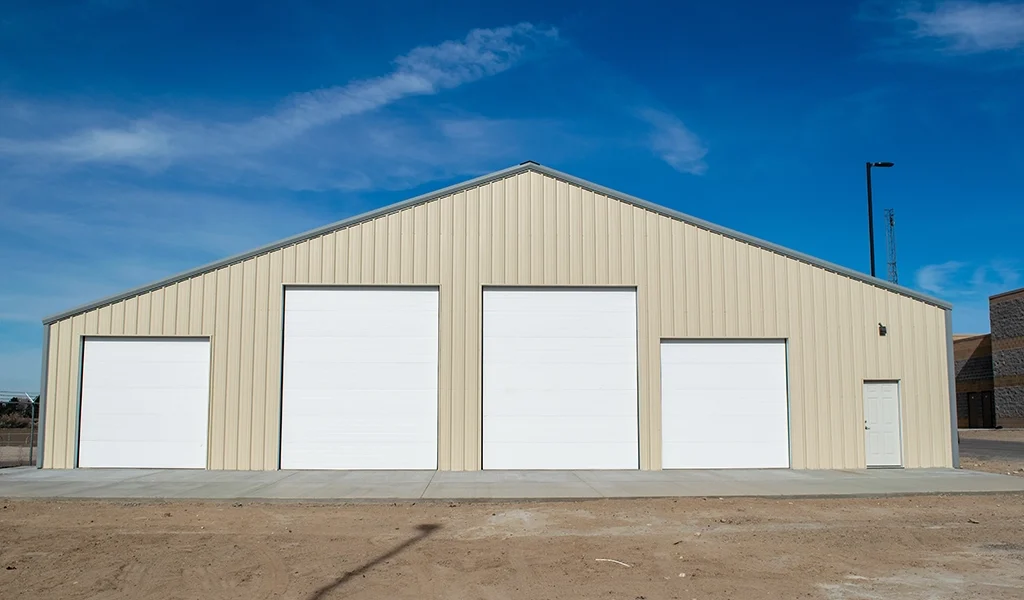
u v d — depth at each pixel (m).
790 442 18.12
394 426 17.86
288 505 13.41
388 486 15.14
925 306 18.66
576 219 18.42
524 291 18.27
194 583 8.25
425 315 18.14
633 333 18.30
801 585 8.19
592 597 7.74
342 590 7.98
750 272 18.47
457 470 17.67
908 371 18.44
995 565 9.10
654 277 18.34
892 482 15.77
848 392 18.31
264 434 17.72
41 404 17.95
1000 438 35.75
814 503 13.66
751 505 13.41
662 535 10.82
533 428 18.00
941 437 18.34
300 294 18.14
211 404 17.80
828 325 18.44
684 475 16.98
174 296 18.08
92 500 13.58
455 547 10.02
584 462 17.95
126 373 18.03
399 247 18.20
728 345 18.39
